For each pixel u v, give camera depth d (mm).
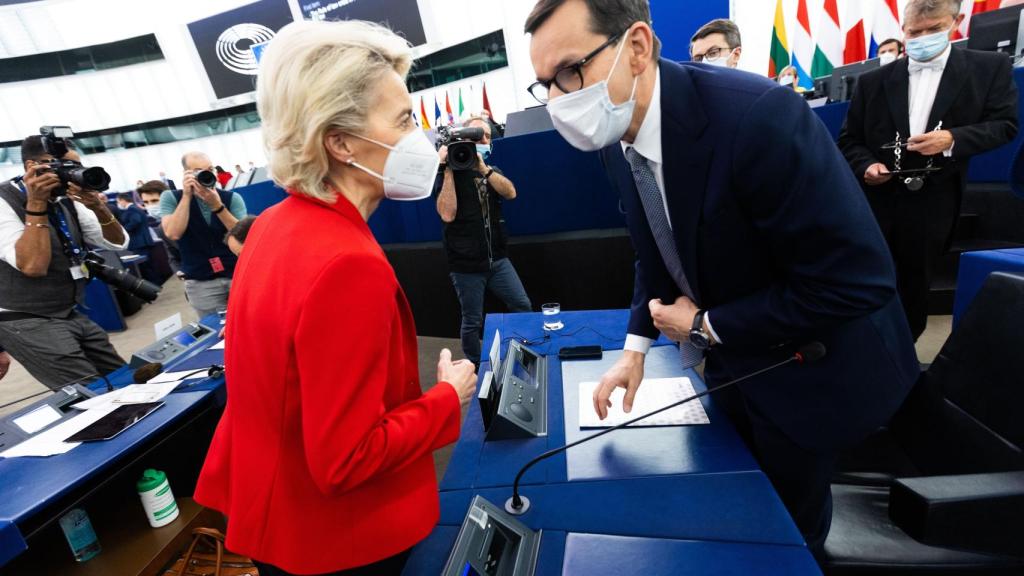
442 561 769
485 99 7000
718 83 764
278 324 554
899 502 829
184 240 2676
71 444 1287
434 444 646
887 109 1899
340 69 552
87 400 1570
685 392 1159
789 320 787
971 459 1004
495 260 2662
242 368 618
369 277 545
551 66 772
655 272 1068
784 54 4914
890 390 891
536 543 781
